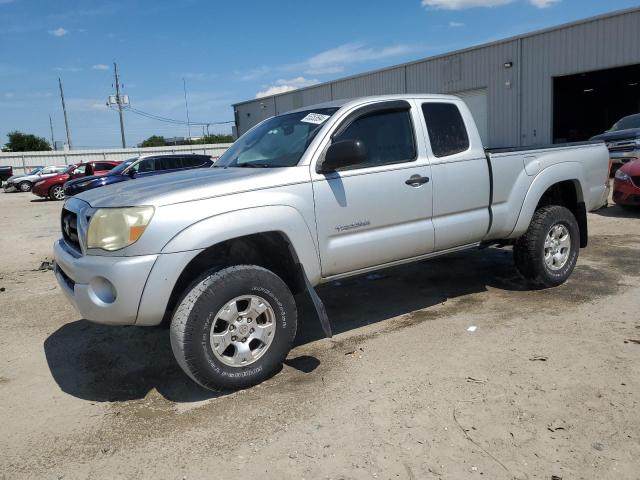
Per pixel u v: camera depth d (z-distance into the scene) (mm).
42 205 20688
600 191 5949
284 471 2758
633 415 3107
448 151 4703
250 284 3553
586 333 4328
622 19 18906
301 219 3820
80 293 3434
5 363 4363
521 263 5453
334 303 5508
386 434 3033
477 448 2865
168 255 3324
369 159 4270
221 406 3449
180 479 2740
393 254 4402
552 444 2871
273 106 37594
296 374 3861
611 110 34094
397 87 28266
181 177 4078
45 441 3156
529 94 22281
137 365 4215
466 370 3766
